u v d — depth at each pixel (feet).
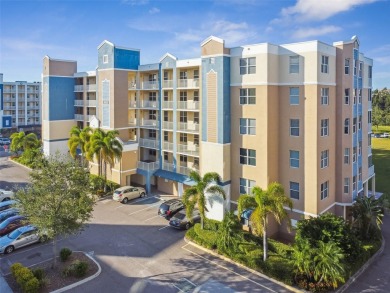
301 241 74.59
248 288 72.33
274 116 102.47
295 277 72.90
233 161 110.52
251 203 79.36
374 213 92.53
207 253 88.53
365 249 82.02
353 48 103.60
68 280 74.02
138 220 111.34
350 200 107.65
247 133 106.01
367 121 123.44
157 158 145.59
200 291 71.05
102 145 131.75
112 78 145.48
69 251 83.25
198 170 127.85
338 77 104.01
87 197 77.97
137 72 151.53
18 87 328.08
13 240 88.63
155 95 150.20
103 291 70.90
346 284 73.51
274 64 101.30
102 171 150.00
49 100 184.96
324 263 67.77
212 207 111.86
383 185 157.69
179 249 90.89
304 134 98.68
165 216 112.88
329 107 101.60
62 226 73.77
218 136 109.50
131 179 155.22
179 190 134.92
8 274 76.59
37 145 206.49
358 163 112.37
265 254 79.20
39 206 72.95
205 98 112.47
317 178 97.19
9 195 128.57
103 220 111.04
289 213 102.78
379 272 79.41
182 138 139.03
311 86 96.17
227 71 107.76
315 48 94.58
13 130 321.73
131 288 72.23
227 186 110.83
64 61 188.75
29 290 67.26
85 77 181.88
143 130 156.35
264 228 78.79
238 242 86.22
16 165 194.29
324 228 78.54
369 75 124.77
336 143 106.32
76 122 194.18
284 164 103.65
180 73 138.00
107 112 149.69
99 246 92.32
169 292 70.79
